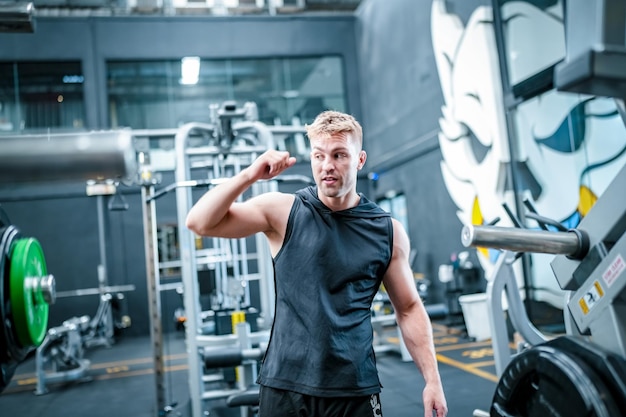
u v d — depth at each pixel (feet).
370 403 4.09
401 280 4.47
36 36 27.35
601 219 3.75
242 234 4.18
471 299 18.83
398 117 26.27
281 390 4.04
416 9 23.67
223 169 12.83
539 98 16.92
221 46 29.27
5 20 3.00
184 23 28.91
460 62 20.34
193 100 29.37
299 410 3.97
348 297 4.12
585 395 3.50
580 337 3.85
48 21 27.48
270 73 30.30
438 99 22.29
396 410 11.95
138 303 27.55
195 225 3.90
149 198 12.14
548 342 4.05
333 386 3.95
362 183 30.50
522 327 8.14
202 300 21.08
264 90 30.17
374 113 29.37
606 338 3.67
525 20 17.17
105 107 27.89
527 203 4.60
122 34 28.17
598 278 3.72
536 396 4.01
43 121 27.58
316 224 4.18
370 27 28.89
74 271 27.27
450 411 11.56
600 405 3.44
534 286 17.54
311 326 4.02
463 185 20.61
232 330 12.91
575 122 15.67
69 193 27.04
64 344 17.65
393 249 4.42
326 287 4.09
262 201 4.30
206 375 15.15
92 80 27.73
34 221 27.09
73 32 27.71
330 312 4.04
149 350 23.22
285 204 4.33
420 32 23.43
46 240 27.12
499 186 18.28
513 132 18.19
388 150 27.76
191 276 11.43
